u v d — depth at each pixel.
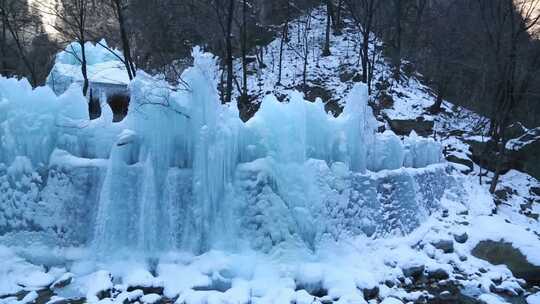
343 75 22.48
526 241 9.33
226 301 6.45
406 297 7.43
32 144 8.17
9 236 7.95
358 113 9.20
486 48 20.12
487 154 16.53
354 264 8.09
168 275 7.26
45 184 8.13
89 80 15.68
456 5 27.30
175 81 10.45
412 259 8.50
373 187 9.17
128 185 7.96
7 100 8.39
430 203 11.00
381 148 10.00
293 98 8.52
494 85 18.67
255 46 26.02
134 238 7.84
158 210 7.91
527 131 17.59
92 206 7.97
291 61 24.91
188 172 8.11
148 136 8.13
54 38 19.59
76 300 6.73
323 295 7.31
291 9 29.42
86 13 17.19
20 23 20.52
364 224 8.88
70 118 8.43
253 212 8.04
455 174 13.76
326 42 25.02
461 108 21.45
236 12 21.78
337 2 30.06
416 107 19.91
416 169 10.86
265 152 8.39
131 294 6.78
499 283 8.35
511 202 14.12
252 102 21.33
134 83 8.28
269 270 7.50
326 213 8.34
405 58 24.41
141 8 17.47
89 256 7.64
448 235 9.73
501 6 18.02
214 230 7.95
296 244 7.98
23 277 7.35
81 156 8.34
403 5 25.97
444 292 7.76
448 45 22.00
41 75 19.20
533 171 16.31
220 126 8.05
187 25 18.30
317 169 8.43
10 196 8.07
